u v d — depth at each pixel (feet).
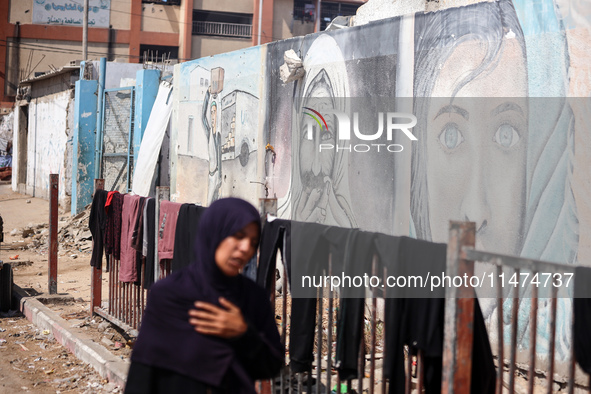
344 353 11.68
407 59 21.44
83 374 19.52
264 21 136.56
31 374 19.77
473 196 18.93
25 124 87.40
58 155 69.51
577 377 15.78
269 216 13.83
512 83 17.83
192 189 38.96
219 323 8.23
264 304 8.96
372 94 23.11
